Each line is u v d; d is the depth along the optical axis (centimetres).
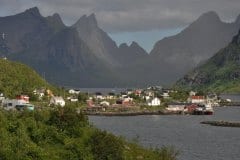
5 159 7675
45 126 9344
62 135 9144
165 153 10544
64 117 9556
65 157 8494
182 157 14412
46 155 8244
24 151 8012
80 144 8906
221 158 14475
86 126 9869
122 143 9800
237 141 19012
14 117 9394
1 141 8088
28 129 9038
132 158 9462
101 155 8644
